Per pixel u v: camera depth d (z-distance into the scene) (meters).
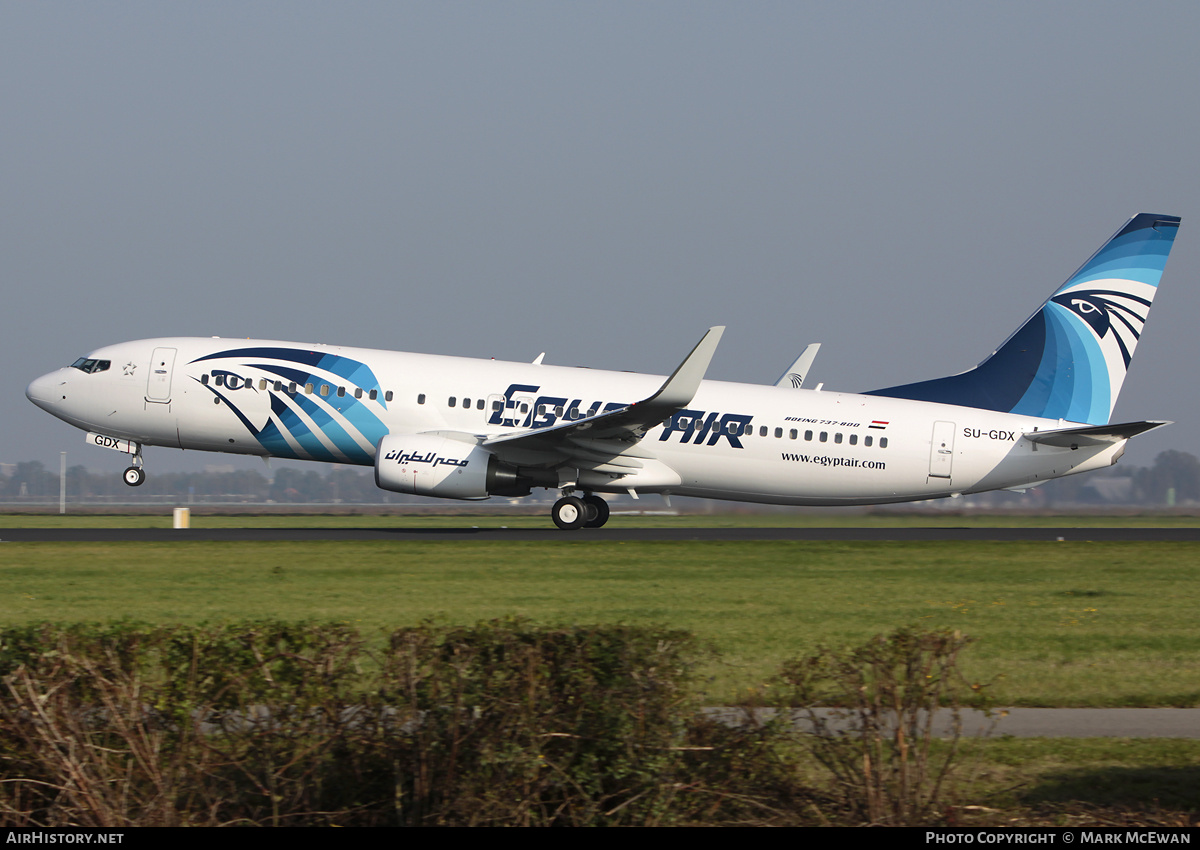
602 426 130.75
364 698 37.16
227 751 36.75
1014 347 148.00
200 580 92.81
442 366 143.25
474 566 105.12
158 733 36.56
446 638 38.34
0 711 35.88
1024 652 67.00
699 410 142.12
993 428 144.38
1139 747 45.88
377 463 134.75
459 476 134.50
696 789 37.22
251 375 141.62
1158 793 40.25
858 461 142.25
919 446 142.62
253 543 127.69
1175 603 87.06
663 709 36.91
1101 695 56.41
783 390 145.88
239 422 141.75
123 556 112.19
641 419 129.88
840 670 39.75
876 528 167.88
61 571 98.88
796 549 125.12
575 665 37.38
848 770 38.09
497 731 35.88
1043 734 48.31
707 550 122.81
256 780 36.25
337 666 38.28
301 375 141.50
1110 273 147.75
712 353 123.06
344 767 37.16
